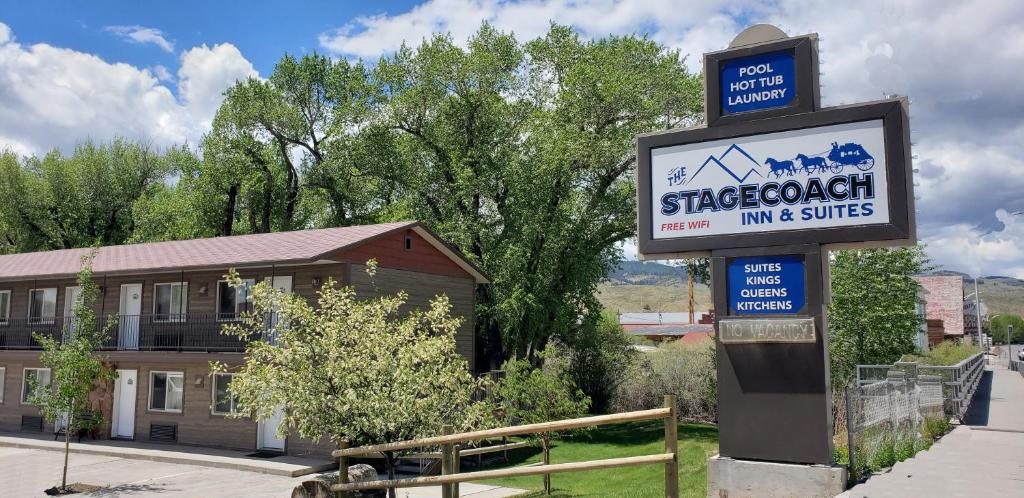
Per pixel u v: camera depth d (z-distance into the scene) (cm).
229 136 4059
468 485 1803
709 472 951
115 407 2520
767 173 975
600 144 2780
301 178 4353
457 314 2677
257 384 1157
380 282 2305
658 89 2934
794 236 951
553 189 3031
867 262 2512
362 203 4044
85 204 5022
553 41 3459
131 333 2547
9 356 2722
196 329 2361
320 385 1155
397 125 3497
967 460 1160
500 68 3394
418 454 1198
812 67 967
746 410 948
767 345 945
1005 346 10600
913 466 1087
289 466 1908
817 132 953
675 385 3175
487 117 3375
